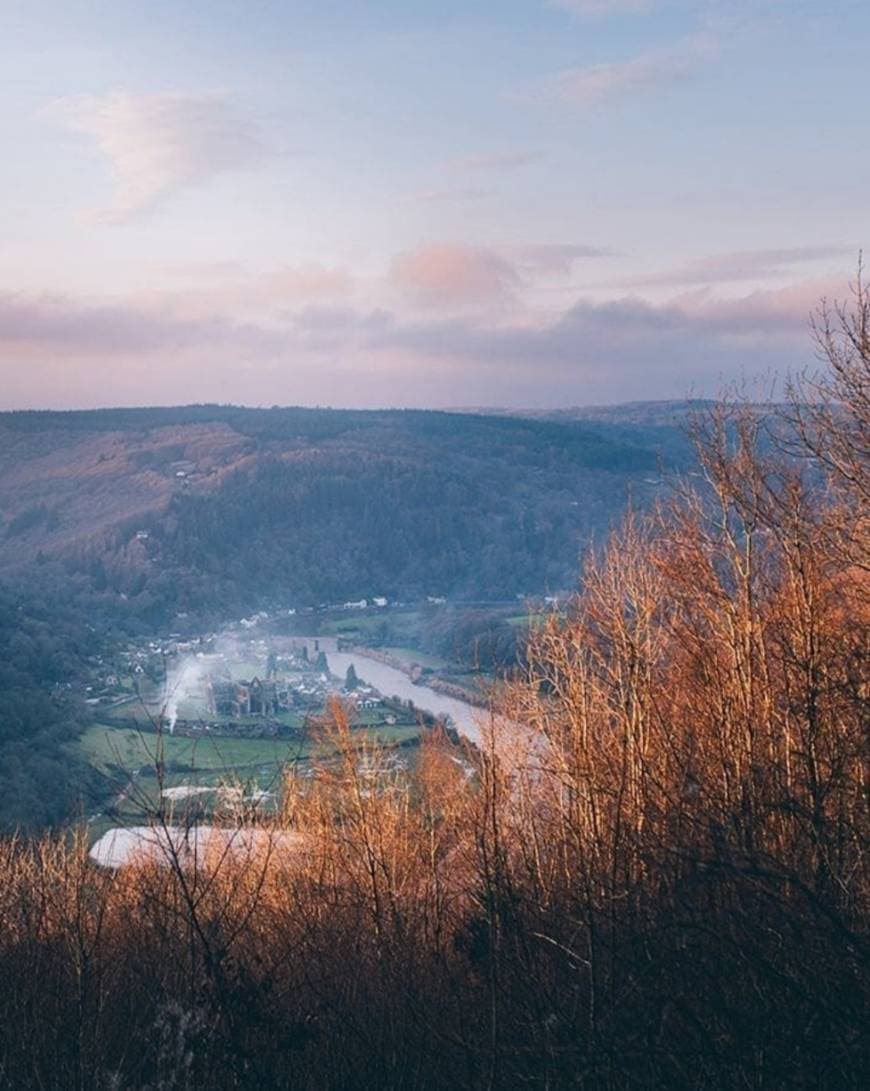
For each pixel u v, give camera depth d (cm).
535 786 1020
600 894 740
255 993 663
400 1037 702
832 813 841
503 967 713
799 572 1003
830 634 979
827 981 629
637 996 671
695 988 660
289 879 912
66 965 701
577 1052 644
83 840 772
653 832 784
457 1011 719
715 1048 629
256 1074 635
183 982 681
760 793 846
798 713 887
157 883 733
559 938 731
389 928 861
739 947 639
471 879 860
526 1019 694
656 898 723
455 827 1020
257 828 853
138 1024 672
